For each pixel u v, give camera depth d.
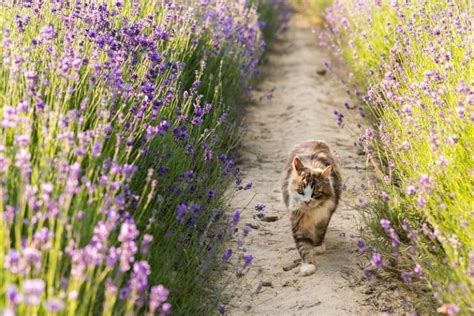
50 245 6.23
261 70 23.20
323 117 18.25
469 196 8.94
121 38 11.48
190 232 9.99
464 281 7.43
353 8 20.22
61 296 5.89
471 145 9.39
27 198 6.66
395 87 12.27
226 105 15.83
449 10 12.75
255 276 10.23
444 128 9.88
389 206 10.27
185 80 14.41
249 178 14.22
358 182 13.51
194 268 9.22
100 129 8.37
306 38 31.33
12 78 8.37
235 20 18.92
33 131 8.41
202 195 10.66
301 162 11.03
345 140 16.36
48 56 9.96
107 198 7.14
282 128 17.78
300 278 10.20
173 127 10.60
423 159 10.09
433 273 8.42
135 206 8.54
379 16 17.22
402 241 10.29
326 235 11.55
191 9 14.67
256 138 17.03
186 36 14.66
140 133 9.66
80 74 10.13
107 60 10.21
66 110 8.83
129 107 10.07
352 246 11.05
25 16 10.77
